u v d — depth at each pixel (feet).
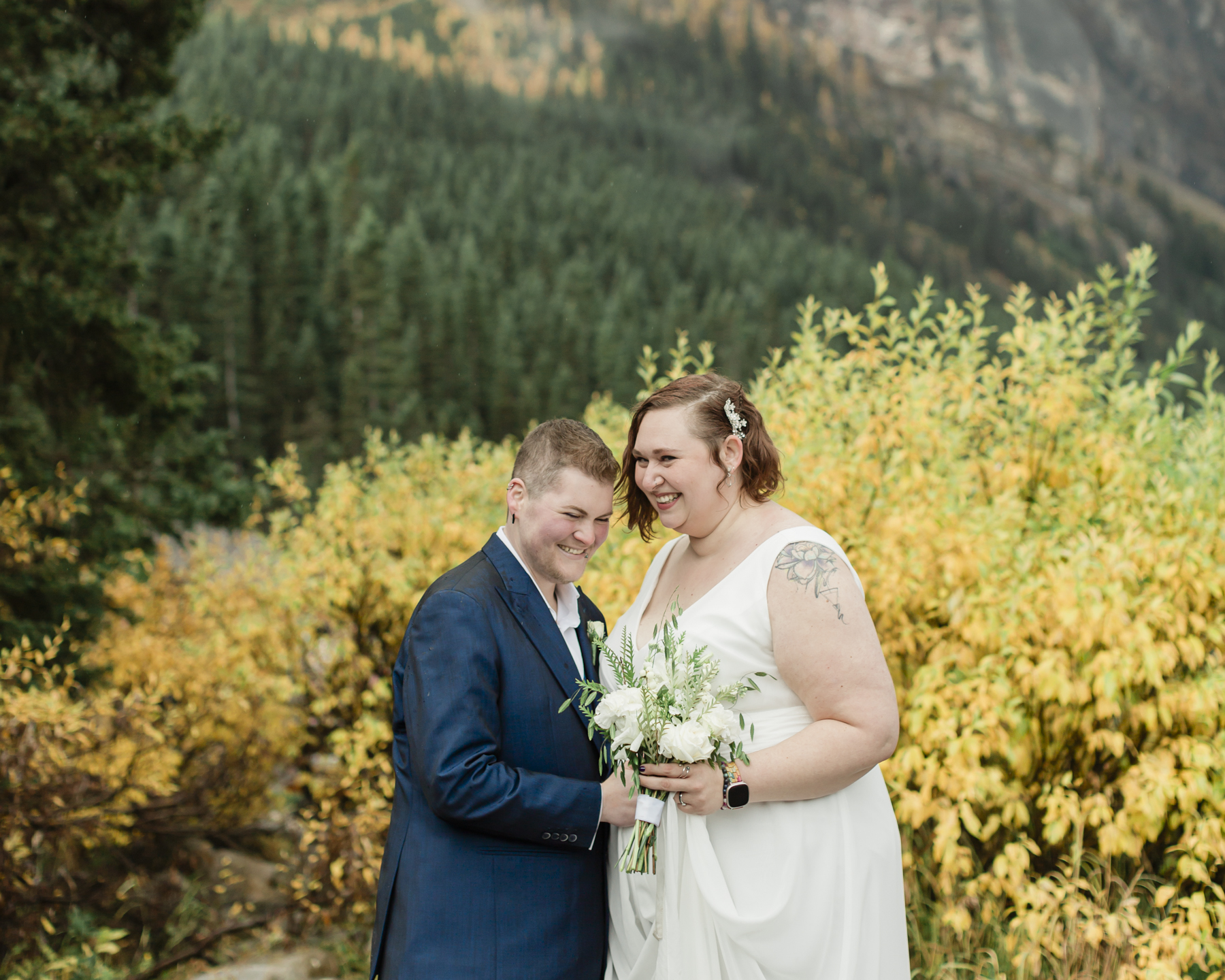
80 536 22.35
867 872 6.46
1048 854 11.72
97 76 24.45
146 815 17.39
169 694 19.49
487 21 648.38
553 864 6.71
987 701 10.59
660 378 14.87
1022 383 13.03
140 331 24.12
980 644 11.39
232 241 183.32
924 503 12.16
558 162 409.28
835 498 12.48
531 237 293.64
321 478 146.30
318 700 18.90
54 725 14.32
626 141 531.09
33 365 23.02
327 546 19.47
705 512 6.93
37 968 13.79
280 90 359.66
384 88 417.90
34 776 14.30
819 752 6.14
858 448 12.48
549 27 646.74
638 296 256.32
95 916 16.08
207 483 25.05
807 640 6.27
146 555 23.75
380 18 638.53
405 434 163.84
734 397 6.99
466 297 202.80
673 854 6.56
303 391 164.45
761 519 6.99
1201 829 9.84
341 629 19.51
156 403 24.21
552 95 548.31
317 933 16.29
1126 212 602.44
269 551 19.92
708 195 407.23
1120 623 10.19
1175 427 12.87
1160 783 9.96
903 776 10.89
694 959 6.47
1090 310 12.93
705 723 6.11
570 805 6.50
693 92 615.98
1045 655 10.59
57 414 23.53
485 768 6.35
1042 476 12.96
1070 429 13.00
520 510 7.04
